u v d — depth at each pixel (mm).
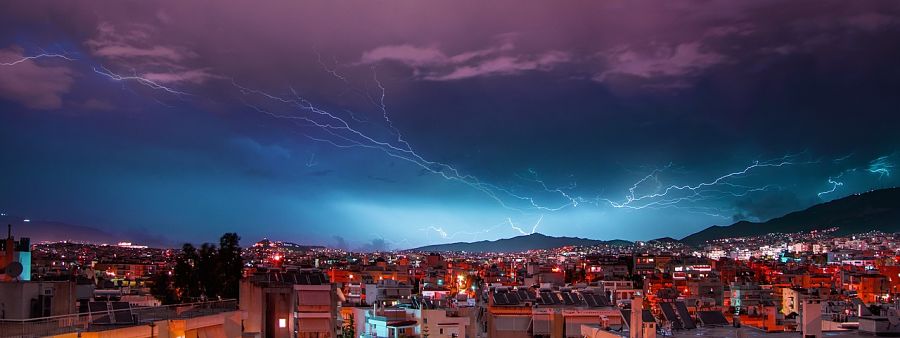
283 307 85062
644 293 180625
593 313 98562
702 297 186250
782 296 189250
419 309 109188
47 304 58562
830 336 58562
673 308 71188
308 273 90000
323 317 85500
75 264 197500
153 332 58375
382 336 106312
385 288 154375
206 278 112500
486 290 117250
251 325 82875
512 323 101062
